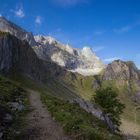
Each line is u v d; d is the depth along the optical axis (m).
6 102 35.81
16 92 54.44
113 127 58.31
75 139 23.48
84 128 26.05
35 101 51.56
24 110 34.84
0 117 23.66
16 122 25.73
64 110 38.88
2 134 20.39
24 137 21.73
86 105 58.12
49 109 38.41
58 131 25.14
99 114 56.31
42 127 25.97
